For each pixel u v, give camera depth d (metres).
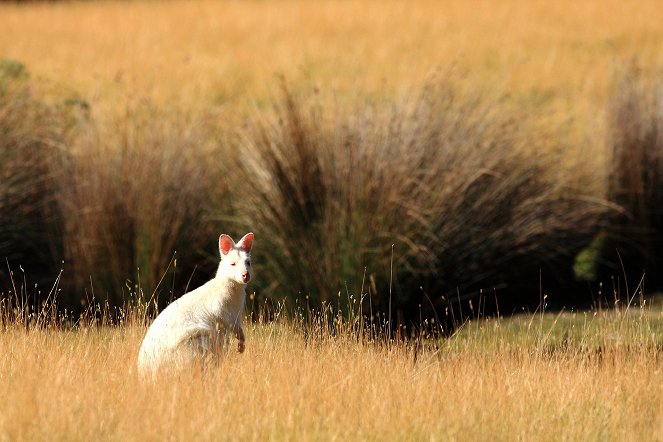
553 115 56.03
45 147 45.69
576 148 49.44
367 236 38.47
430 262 39.03
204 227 43.22
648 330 29.16
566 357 28.19
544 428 21.31
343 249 38.56
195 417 20.34
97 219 41.50
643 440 21.20
